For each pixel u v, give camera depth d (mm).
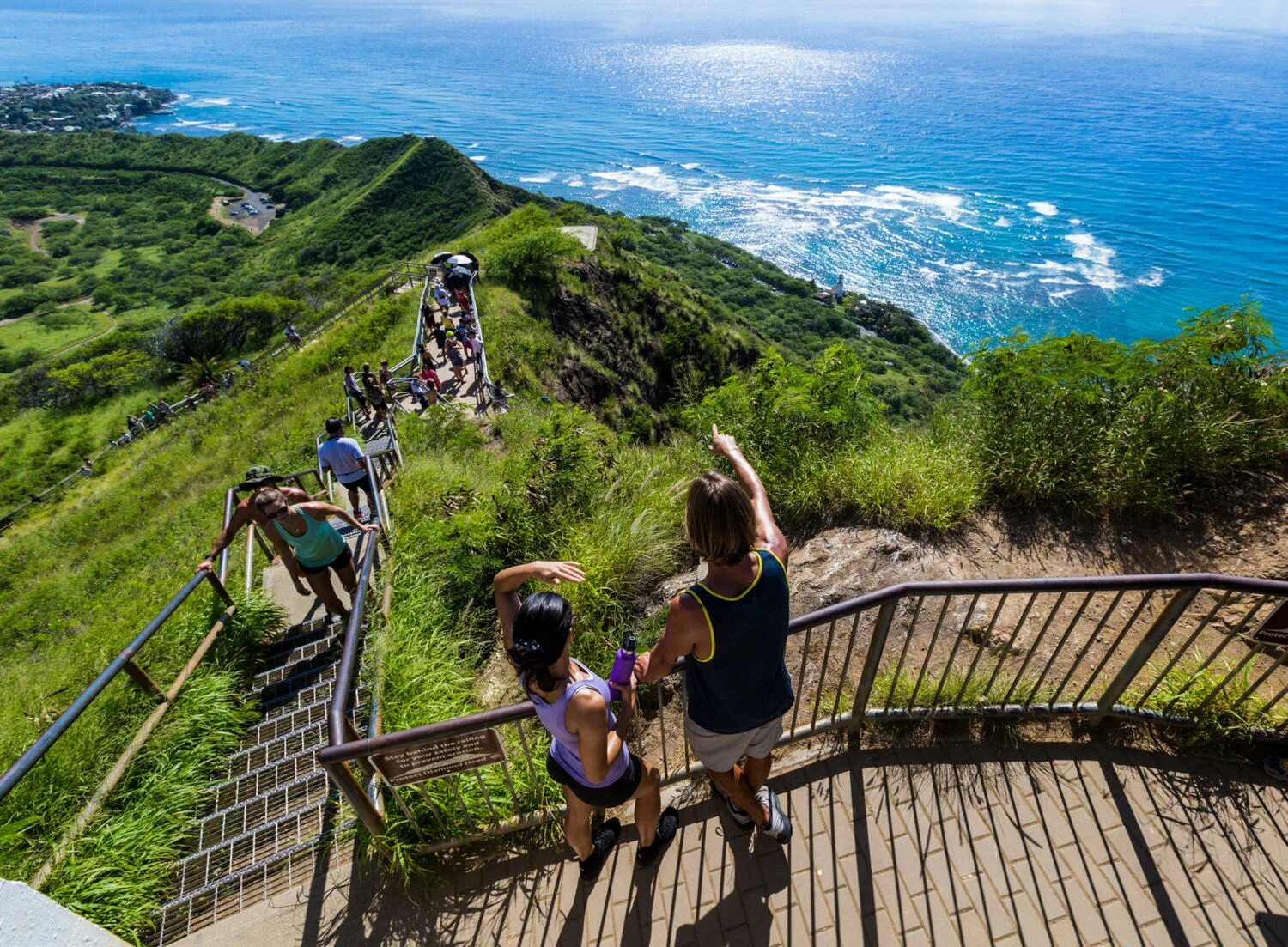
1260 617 3908
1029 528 4969
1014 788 3062
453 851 3070
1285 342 74000
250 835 3311
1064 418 5297
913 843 2885
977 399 5914
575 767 2432
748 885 2791
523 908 2824
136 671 4008
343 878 3033
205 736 4051
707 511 1978
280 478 5848
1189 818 2900
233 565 6672
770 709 2369
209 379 42281
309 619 5645
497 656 4586
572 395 21062
